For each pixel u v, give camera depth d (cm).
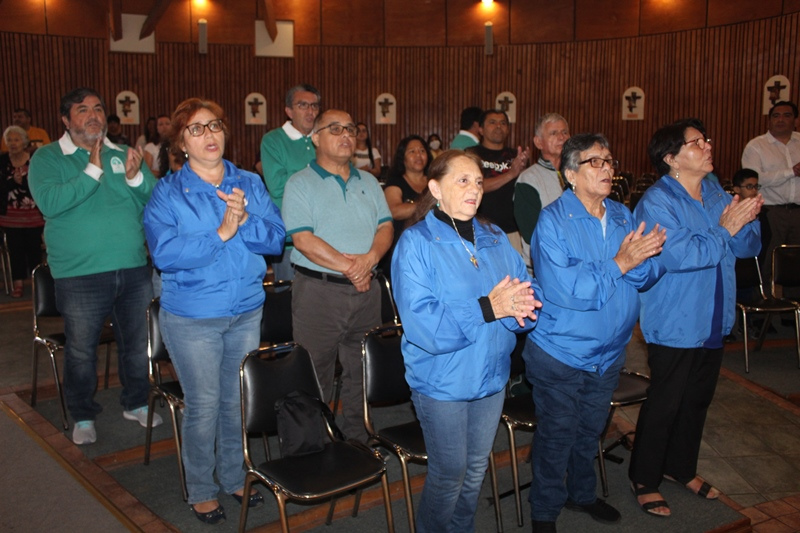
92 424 376
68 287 360
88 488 324
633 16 1209
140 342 388
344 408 353
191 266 272
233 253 283
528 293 227
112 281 366
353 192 337
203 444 292
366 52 1277
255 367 279
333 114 328
